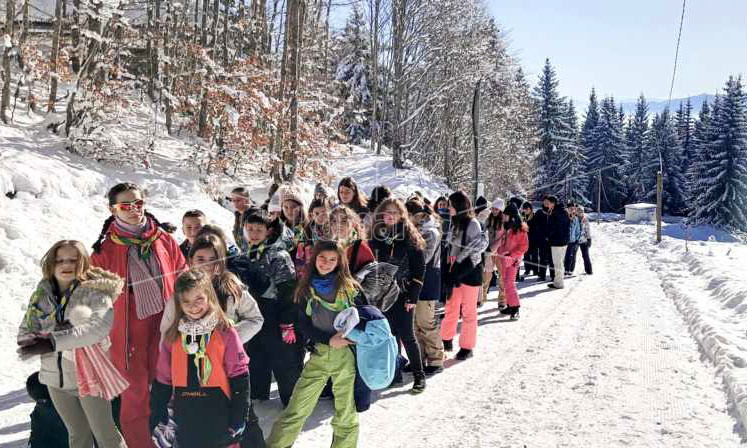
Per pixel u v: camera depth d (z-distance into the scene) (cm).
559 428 485
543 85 7038
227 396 337
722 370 613
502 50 3653
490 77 3303
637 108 9162
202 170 1405
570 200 1487
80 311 347
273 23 2178
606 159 8344
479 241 707
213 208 1209
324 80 2661
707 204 6272
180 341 334
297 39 1537
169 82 1645
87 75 1280
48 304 351
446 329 735
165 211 1101
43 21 1775
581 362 677
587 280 1387
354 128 3341
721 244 2278
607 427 486
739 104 6266
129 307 424
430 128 3228
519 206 1394
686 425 488
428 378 630
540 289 1240
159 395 346
